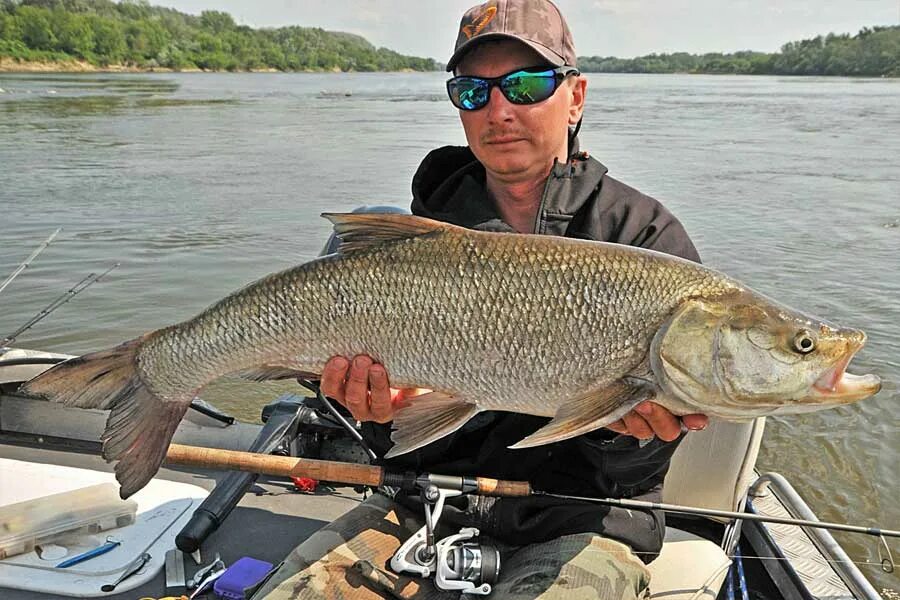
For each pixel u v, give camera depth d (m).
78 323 2.57
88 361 0.89
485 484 0.92
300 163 6.31
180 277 3.05
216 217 4.12
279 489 1.33
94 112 10.99
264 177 5.53
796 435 2.06
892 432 2.05
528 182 1.00
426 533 0.91
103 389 0.90
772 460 1.95
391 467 0.95
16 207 4.23
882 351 2.46
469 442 1.00
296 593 0.88
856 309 2.81
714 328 0.80
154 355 0.90
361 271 0.85
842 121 11.14
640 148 7.51
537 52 0.93
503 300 0.83
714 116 12.03
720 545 1.13
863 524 1.72
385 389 0.87
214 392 2.20
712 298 0.81
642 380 0.82
